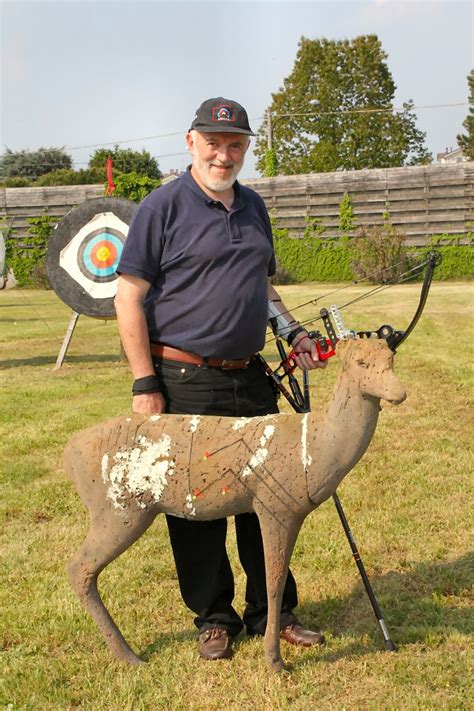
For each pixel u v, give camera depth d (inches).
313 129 1855.3
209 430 117.6
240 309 124.7
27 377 387.2
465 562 165.9
